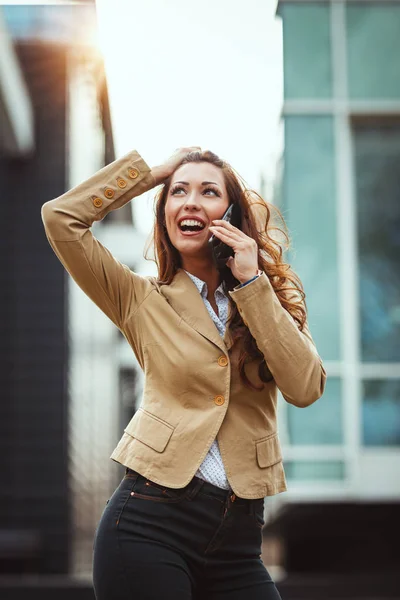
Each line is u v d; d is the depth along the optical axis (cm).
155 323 253
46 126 1202
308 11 851
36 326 1171
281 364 243
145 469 241
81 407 1252
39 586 752
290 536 934
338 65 846
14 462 1141
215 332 250
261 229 275
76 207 256
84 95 1148
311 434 822
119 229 1172
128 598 236
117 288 258
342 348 834
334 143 840
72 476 1180
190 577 241
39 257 1184
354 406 826
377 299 841
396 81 845
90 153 1205
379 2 850
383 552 916
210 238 252
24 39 1133
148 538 238
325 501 811
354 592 772
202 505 240
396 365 831
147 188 263
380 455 819
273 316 243
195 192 258
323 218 840
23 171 1195
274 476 250
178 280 262
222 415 243
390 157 849
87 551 1176
